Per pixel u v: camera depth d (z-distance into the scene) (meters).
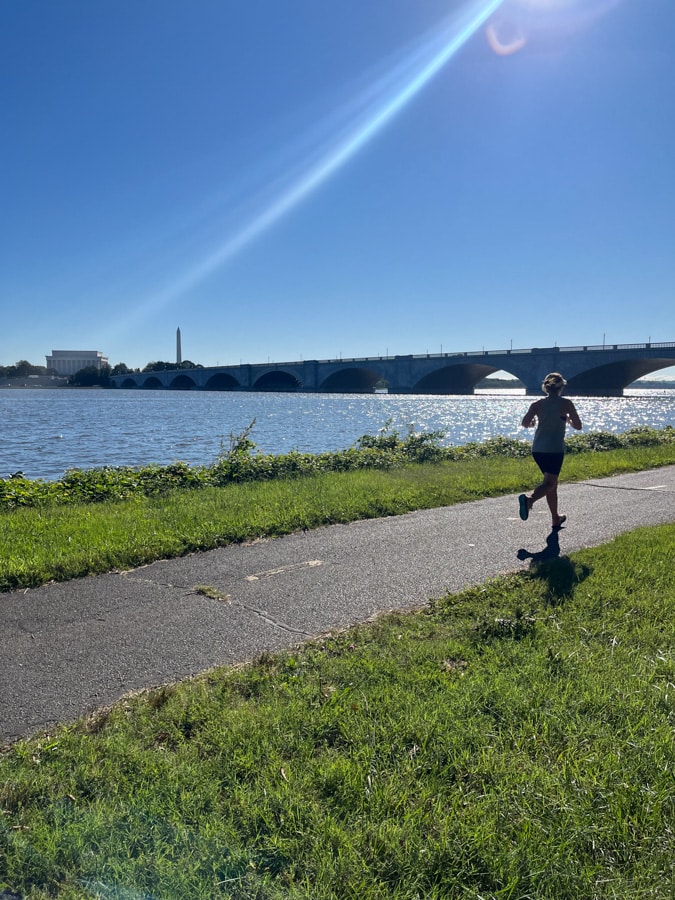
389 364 116.62
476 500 9.99
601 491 10.87
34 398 109.38
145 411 65.69
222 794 2.67
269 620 4.80
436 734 3.08
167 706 3.38
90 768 2.83
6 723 3.28
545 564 6.09
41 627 4.61
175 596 5.33
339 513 8.45
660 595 5.11
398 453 14.80
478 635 4.37
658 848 2.36
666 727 3.11
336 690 3.57
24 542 6.60
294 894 2.14
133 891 2.15
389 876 2.26
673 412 64.06
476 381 127.19
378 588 5.57
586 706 3.35
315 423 47.31
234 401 97.00
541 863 2.28
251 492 9.75
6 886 2.19
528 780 2.72
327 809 2.57
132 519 7.86
